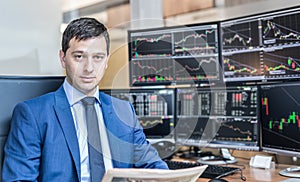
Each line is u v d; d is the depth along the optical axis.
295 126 1.47
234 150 1.89
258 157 1.67
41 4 1.76
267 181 1.39
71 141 1.25
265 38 1.65
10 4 1.66
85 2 2.75
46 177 1.20
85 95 1.32
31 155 1.19
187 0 2.39
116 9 2.77
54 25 1.81
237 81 1.77
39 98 1.29
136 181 0.97
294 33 1.53
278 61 1.61
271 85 1.58
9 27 1.65
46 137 1.22
